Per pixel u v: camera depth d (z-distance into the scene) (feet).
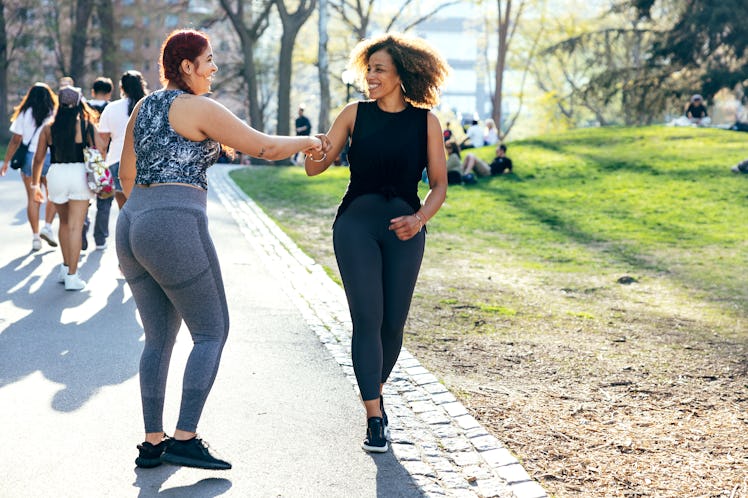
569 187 60.59
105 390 16.63
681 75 131.34
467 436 15.11
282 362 19.24
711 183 58.75
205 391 12.69
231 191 59.36
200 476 12.83
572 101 148.05
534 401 17.70
